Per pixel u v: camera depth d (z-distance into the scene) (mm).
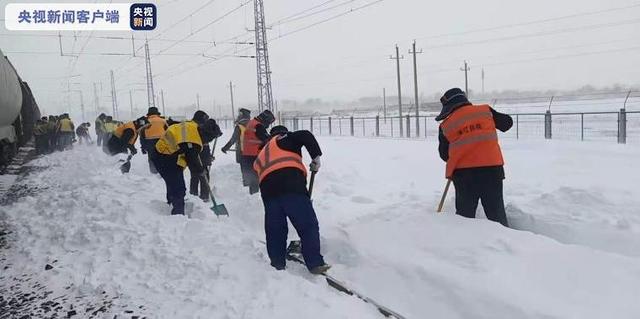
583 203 4996
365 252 4285
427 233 4258
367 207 6141
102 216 5895
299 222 4223
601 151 10820
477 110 4676
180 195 6141
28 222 6445
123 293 3947
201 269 4105
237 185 8383
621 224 4250
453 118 4707
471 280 3443
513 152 11492
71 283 4297
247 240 4730
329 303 3434
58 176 12469
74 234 5414
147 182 8461
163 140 6129
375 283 3893
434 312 3436
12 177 13617
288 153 4492
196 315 3400
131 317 3525
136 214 5793
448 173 4754
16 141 19609
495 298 3230
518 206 5137
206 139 6359
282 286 3656
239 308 3410
